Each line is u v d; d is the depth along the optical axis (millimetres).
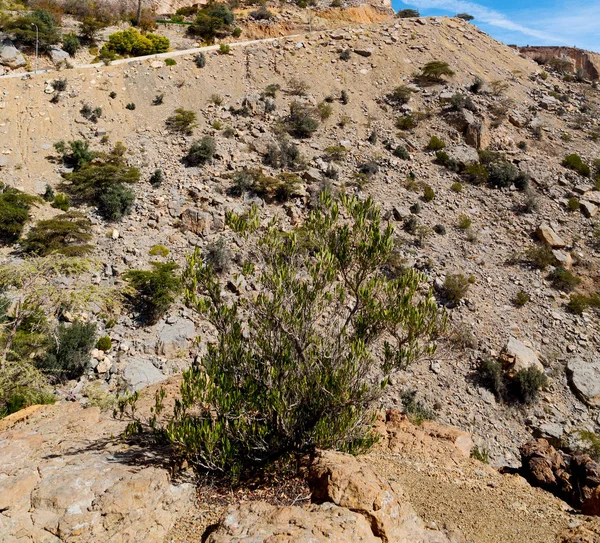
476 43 56688
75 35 46531
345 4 68812
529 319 25547
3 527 5059
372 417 8109
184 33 55219
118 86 40344
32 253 21500
